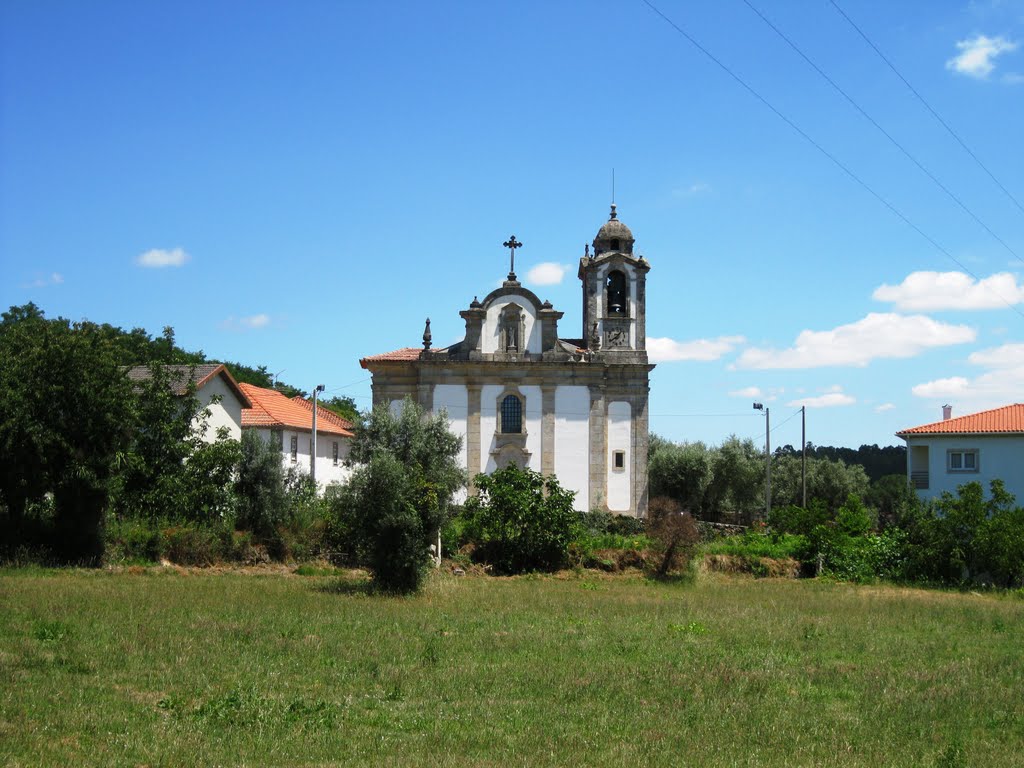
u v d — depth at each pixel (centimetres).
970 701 1688
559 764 1222
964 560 4281
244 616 2355
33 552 3528
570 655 2020
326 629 2212
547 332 6234
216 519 3894
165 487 3759
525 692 1638
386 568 3130
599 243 6644
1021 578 4216
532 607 2864
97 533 3638
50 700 1426
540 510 4200
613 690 1656
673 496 8231
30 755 1162
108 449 3622
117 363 3775
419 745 1289
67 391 3569
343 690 1602
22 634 1978
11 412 3459
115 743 1227
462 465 6088
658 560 4231
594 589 3581
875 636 2491
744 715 1530
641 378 6309
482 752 1266
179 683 1588
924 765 1305
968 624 2808
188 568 3691
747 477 8319
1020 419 5856
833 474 9219
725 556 4494
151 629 2059
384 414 3431
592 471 6138
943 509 4381
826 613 2975
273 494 4134
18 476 3503
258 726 1337
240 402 5800
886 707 1620
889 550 4484
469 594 3162
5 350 3678
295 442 6744
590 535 4738
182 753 1202
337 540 4038
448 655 1955
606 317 6438
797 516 5012
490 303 6241
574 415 6178
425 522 3173
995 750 1387
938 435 5850
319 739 1292
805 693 1722
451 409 6134
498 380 6156
